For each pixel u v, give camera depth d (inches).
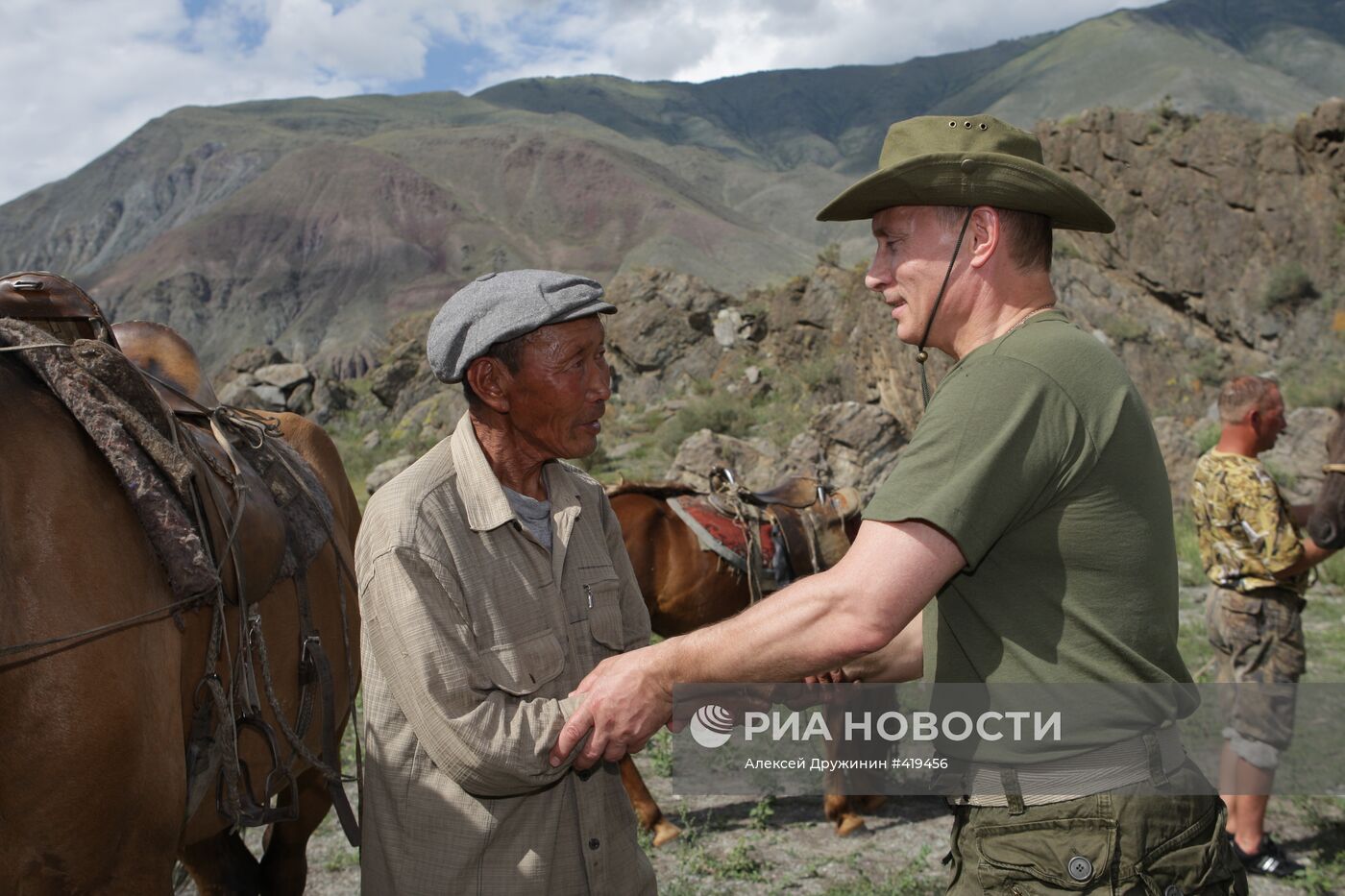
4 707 78.7
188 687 99.0
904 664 89.7
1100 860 68.6
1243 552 172.9
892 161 76.5
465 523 82.2
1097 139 900.6
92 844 84.4
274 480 127.6
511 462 85.5
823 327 1029.8
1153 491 71.2
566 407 81.7
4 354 91.5
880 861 185.0
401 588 78.2
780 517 205.9
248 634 106.2
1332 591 374.6
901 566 67.4
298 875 140.4
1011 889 71.3
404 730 83.2
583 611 87.0
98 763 83.0
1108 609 69.6
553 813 83.1
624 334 1159.6
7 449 83.7
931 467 68.2
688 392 1091.9
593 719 76.0
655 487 210.2
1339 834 185.2
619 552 96.2
